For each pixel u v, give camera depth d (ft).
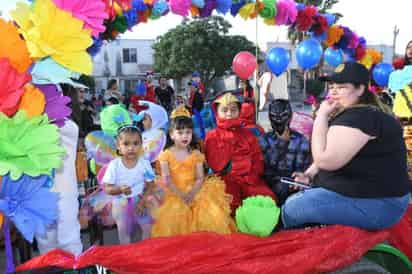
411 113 15.08
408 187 8.59
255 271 7.64
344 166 8.23
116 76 129.49
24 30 5.93
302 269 7.86
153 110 13.11
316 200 8.50
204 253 7.60
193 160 10.66
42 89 6.30
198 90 36.78
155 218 9.93
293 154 12.41
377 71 17.53
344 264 8.14
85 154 11.75
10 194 5.75
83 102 23.41
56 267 6.81
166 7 11.94
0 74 5.34
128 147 9.83
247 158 11.82
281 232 8.57
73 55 6.06
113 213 9.92
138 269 7.21
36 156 5.60
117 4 10.66
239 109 12.32
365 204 8.21
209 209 10.12
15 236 8.82
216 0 12.48
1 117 5.42
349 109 8.16
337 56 17.46
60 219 7.66
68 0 6.08
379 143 8.07
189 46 105.19
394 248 8.91
